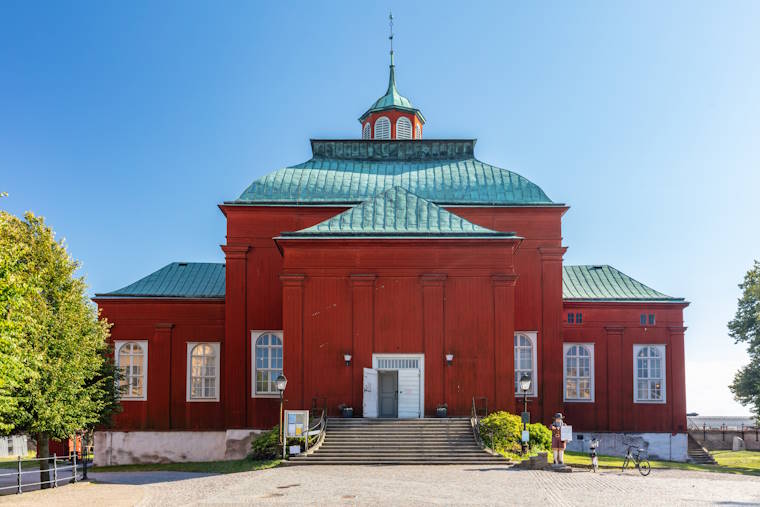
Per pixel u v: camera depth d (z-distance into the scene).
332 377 32.88
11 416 26.59
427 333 33.16
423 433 29.81
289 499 19.67
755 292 44.91
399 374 32.88
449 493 20.31
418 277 33.53
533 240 38.97
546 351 37.97
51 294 28.91
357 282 33.44
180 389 40.53
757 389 43.97
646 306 42.44
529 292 38.47
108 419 35.09
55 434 28.58
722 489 22.09
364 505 18.61
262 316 38.56
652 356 42.19
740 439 56.66
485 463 27.16
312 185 40.97
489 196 40.41
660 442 41.22
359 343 33.12
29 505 19.75
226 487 22.33
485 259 33.62
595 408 41.56
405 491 20.70
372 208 35.88
